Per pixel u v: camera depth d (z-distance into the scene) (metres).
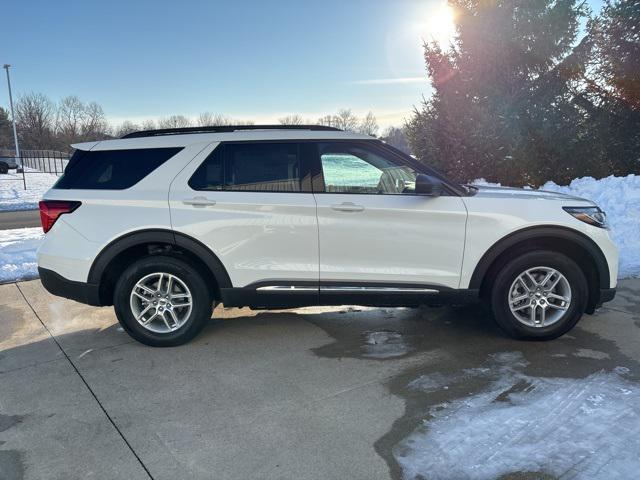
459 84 11.26
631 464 2.46
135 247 4.08
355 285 3.94
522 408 3.02
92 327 4.61
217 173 3.97
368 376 3.53
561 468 2.45
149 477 2.48
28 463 2.61
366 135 4.04
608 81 10.98
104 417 3.04
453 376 3.49
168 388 3.40
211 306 4.19
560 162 11.14
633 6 10.41
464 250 3.91
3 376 3.62
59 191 4.06
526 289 4.02
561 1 10.40
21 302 5.34
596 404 3.04
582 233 3.92
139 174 4.00
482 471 2.45
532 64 10.95
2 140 76.69
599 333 4.21
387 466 2.52
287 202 3.87
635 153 11.22
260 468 2.53
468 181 11.48
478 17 11.06
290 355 3.92
